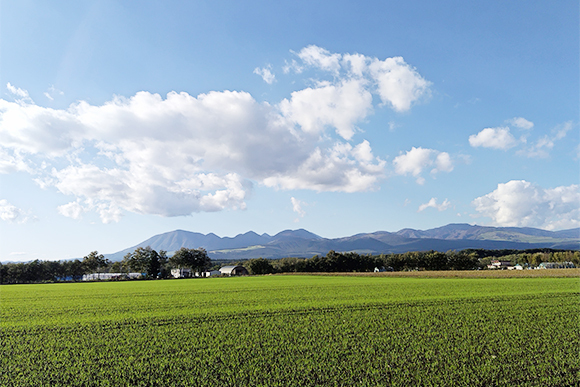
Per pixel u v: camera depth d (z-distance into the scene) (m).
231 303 31.03
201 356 14.16
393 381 11.29
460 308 25.41
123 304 32.47
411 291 40.12
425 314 23.06
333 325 19.81
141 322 21.88
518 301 28.77
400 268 177.38
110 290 54.72
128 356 14.48
